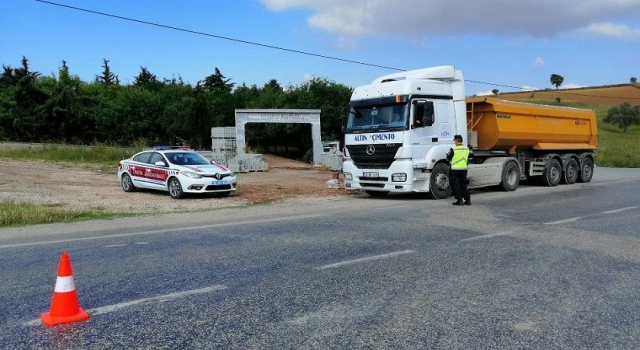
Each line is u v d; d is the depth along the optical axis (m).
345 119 15.49
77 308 4.71
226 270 6.39
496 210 12.12
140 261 6.91
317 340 4.16
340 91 44.28
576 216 11.04
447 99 15.01
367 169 14.84
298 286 5.68
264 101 48.78
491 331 4.36
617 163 35.78
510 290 5.54
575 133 19.77
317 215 11.52
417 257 7.08
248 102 52.41
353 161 15.30
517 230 9.27
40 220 10.88
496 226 9.73
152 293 5.43
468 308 4.95
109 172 23.31
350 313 4.80
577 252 7.43
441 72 14.90
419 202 14.03
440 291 5.49
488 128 16.48
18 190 16.17
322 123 42.94
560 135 18.95
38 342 4.13
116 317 4.70
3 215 10.60
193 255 7.27
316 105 43.09
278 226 9.88
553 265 6.66
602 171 28.98
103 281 5.90
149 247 7.89
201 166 15.91
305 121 30.73
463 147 13.27
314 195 16.38
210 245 8.01
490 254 7.27
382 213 11.74
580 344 4.10
